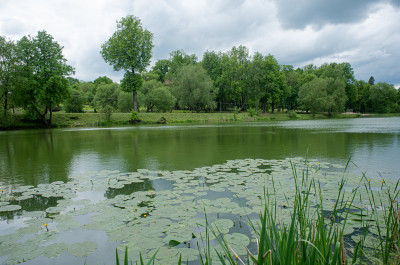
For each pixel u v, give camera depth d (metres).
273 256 1.60
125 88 40.41
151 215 3.99
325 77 53.31
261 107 65.12
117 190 5.42
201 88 47.66
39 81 29.45
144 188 5.51
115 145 13.20
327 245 1.84
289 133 17.58
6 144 15.09
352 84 58.00
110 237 3.32
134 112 37.59
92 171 7.32
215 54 58.47
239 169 6.98
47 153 11.06
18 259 2.89
